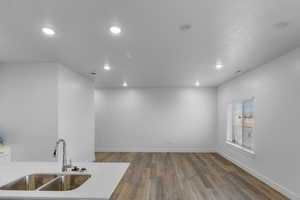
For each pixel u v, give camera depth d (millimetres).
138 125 7137
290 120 3072
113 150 7109
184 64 3936
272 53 3199
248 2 1700
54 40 2600
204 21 2070
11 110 3617
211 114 7055
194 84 6566
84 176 1826
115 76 5141
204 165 5188
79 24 2129
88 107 5293
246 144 4965
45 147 3549
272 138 3559
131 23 2113
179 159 5891
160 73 4797
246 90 4633
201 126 7051
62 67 3850
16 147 3566
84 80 5070
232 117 5930
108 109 7188
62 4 1717
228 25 2172
